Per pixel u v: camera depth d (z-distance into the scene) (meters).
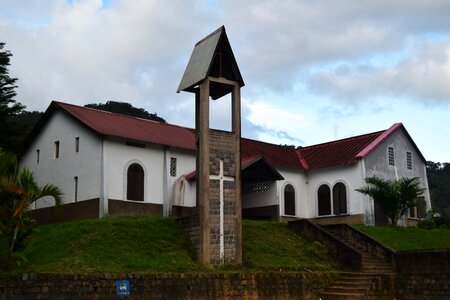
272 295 22.25
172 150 33.53
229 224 24.06
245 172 33.97
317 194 37.59
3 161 19.11
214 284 21.03
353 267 25.31
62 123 34.03
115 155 30.81
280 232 28.52
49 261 20.78
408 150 39.91
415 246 28.80
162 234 24.69
